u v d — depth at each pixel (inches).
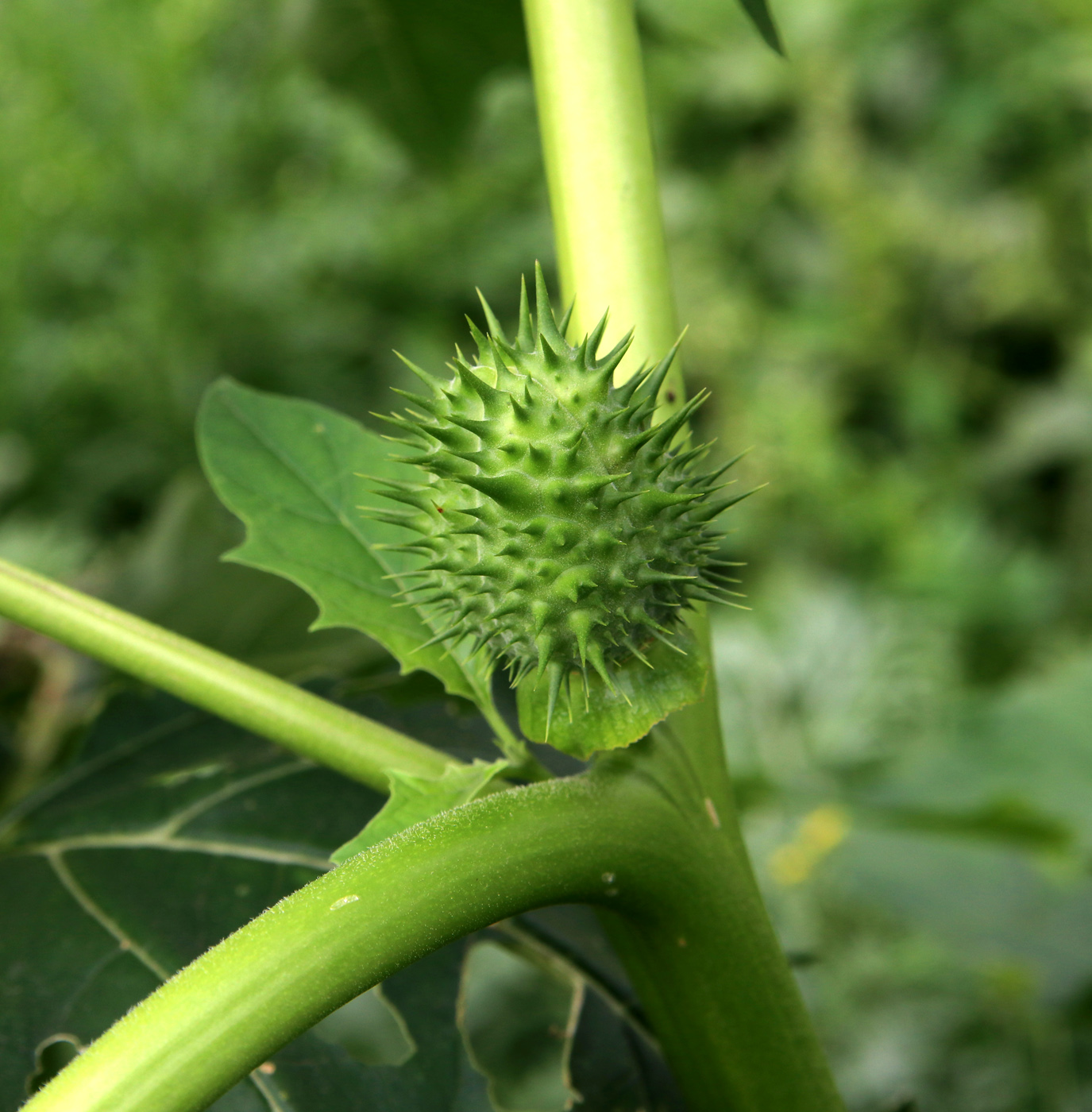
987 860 17.2
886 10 42.5
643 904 6.7
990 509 38.9
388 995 7.9
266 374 35.9
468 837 6.2
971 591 32.2
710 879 6.8
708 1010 7.0
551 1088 18.6
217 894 8.1
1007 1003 20.0
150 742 8.9
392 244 38.7
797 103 43.1
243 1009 5.7
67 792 8.7
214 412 8.2
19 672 11.8
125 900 8.0
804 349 40.2
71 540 19.7
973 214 41.6
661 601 7.0
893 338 41.4
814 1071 7.1
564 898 6.5
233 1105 7.2
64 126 34.3
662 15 14.1
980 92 42.0
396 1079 7.6
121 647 7.1
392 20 14.6
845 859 17.6
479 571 6.9
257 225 36.9
